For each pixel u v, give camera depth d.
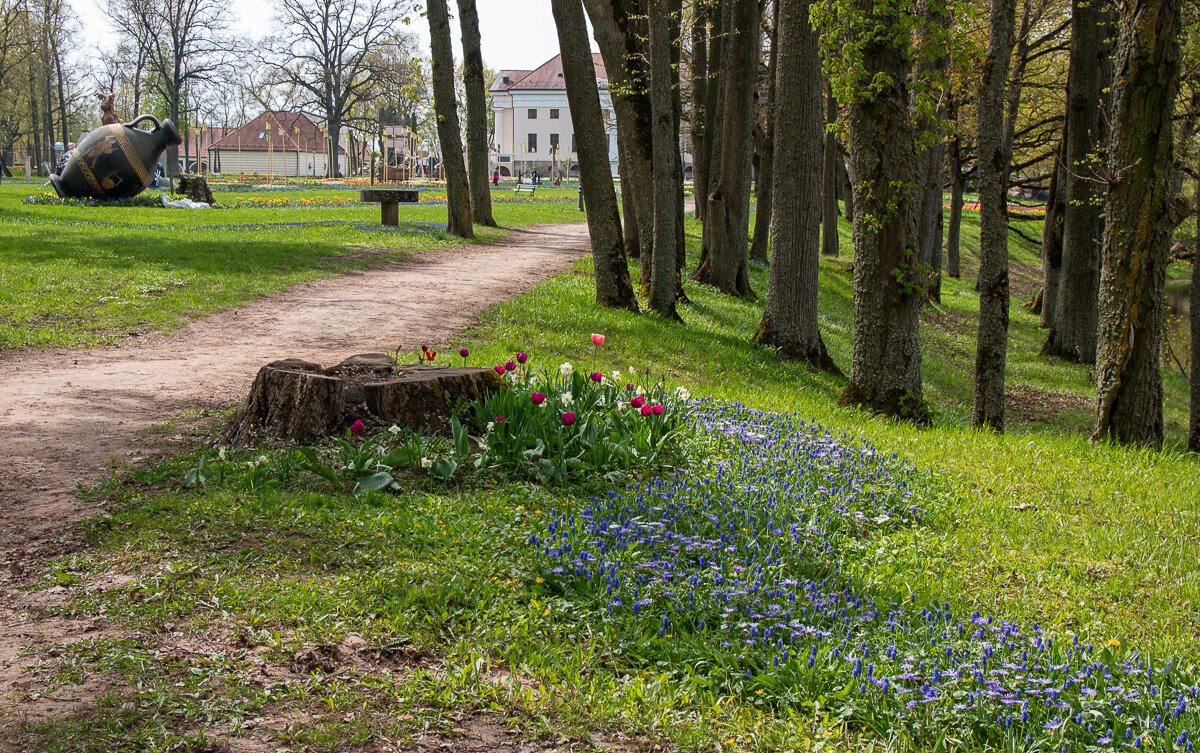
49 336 11.87
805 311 16.72
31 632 4.00
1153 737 3.60
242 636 4.03
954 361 22.97
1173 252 25.27
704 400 9.70
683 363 14.01
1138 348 11.33
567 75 16.20
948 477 8.54
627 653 4.27
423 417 7.24
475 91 32.19
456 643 4.16
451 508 5.88
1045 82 33.56
